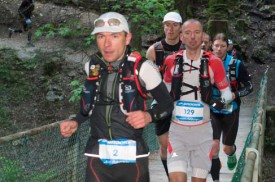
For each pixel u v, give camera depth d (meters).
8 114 13.38
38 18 17.67
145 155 2.95
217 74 3.95
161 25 8.78
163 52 5.14
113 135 2.90
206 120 4.02
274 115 10.62
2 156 4.52
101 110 2.91
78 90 8.26
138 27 8.88
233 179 3.20
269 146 10.55
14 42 16.50
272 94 14.12
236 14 18.36
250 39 17.19
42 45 15.80
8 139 4.32
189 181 5.87
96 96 2.92
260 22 18.22
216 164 4.93
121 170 2.92
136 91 2.87
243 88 5.41
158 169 6.91
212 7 12.70
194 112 3.97
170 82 4.12
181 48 5.12
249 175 2.70
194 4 18.62
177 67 4.02
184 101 3.99
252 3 19.20
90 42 8.35
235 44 16.58
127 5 8.47
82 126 5.46
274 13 18.52
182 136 4.00
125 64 2.88
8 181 4.58
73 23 8.76
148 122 2.78
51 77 14.59
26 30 16.45
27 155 4.79
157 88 2.87
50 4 18.42
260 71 15.86
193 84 3.99
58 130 5.16
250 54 16.67
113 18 2.85
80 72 14.58
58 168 5.16
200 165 3.99
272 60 16.53
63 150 5.23
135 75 2.86
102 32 2.86
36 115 13.55
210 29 12.50
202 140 4.00
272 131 10.66
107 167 2.94
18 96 13.99
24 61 14.77
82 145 5.52
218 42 5.43
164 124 4.80
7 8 18.61
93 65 2.95
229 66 5.46
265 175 9.94
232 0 18.22
